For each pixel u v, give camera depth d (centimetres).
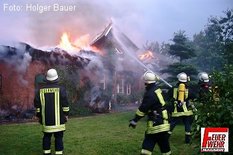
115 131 895
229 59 1181
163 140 542
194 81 1099
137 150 671
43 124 592
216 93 429
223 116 412
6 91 1170
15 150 675
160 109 534
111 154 640
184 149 689
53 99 590
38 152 662
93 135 831
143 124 1044
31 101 1213
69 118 1216
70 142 743
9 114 1159
